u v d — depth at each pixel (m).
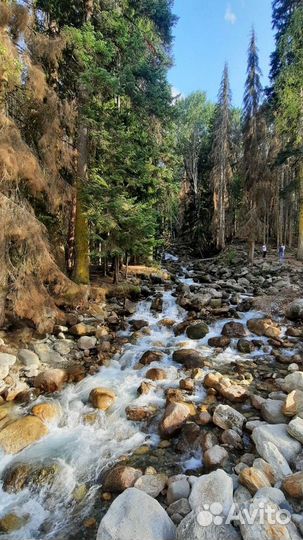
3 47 6.76
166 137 13.69
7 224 6.55
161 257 19.80
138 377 6.51
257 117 18.72
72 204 10.77
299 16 14.12
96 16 10.63
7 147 6.62
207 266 20.70
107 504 3.70
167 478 3.86
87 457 4.43
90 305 10.02
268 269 16.72
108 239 10.35
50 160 8.68
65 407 5.54
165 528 3.02
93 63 9.21
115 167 10.52
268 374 6.31
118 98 11.06
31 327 8.27
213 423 4.81
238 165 23.27
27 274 7.29
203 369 6.59
